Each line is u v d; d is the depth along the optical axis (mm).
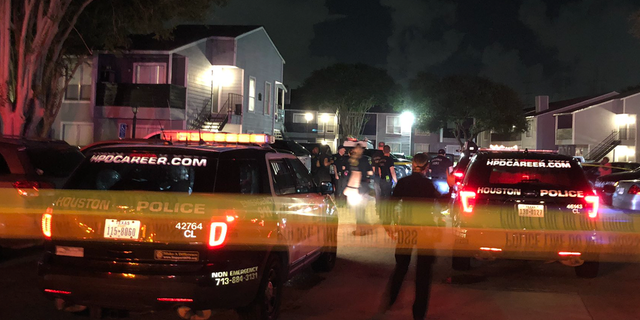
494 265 9023
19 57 18203
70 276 4895
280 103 38656
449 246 10766
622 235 9680
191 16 20047
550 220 7359
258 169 5691
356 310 6422
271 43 35281
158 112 26469
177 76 28031
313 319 6055
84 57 23922
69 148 9266
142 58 27125
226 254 4906
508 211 7438
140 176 5531
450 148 54750
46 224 5082
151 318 5918
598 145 48969
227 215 4938
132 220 4926
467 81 56094
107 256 4918
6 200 8102
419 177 6512
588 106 49031
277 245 5633
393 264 8828
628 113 47938
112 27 21297
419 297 5926
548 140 55375
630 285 7773
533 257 7508
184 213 4895
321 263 8102
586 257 7723
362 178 11562
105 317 5531
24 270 7898
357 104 53656
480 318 6188
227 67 30953
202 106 29781
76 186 5312
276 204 5715
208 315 5043
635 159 47750
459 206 7703
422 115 57375
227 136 6781
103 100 26781
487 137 65375
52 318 5816
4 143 8289
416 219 6328
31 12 18547
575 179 7539
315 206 7188
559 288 7574
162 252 4863
